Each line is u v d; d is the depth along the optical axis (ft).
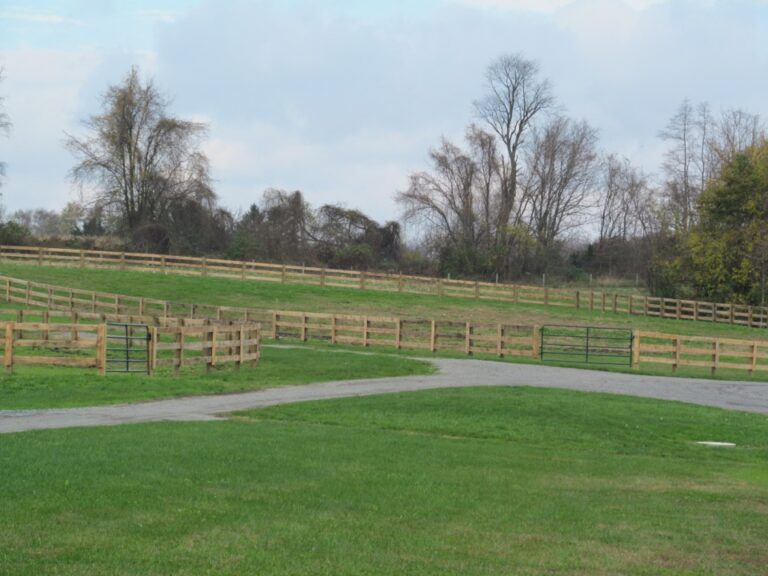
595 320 189.16
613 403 78.74
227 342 94.07
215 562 27.17
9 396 70.18
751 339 175.63
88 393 73.20
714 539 33.96
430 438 59.72
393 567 27.68
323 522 33.12
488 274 270.05
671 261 242.99
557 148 280.31
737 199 226.79
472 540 31.89
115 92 243.60
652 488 45.57
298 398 76.64
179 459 43.93
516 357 127.34
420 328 166.09
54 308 159.84
